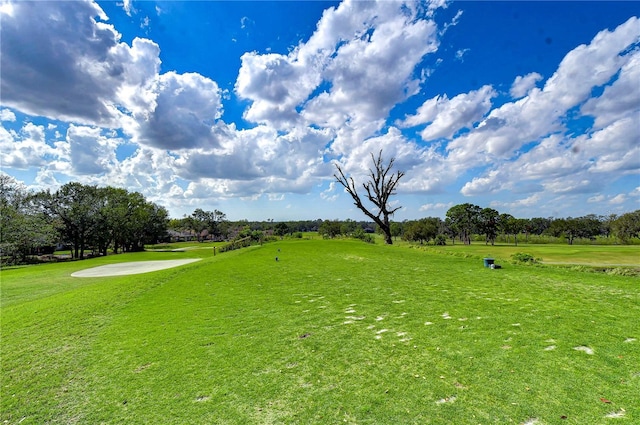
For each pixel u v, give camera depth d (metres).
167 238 93.00
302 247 27.16
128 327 7.76
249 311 8.42
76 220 49.56
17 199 44.44
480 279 11.05
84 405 4.45
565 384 3.94
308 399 4.09
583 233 80.19
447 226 93.19
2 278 21.64
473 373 4.38
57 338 7.39
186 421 3.85
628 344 4.91
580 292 8.45
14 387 5.16
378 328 6.52
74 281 19.20
